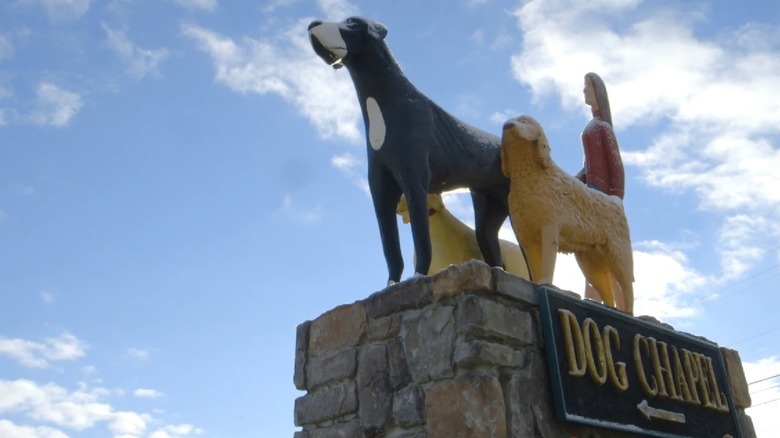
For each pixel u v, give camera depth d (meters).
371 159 5.46
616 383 4.84
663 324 5.66
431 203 6.24
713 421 5.68
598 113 6.87
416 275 4.84
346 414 4.79
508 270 6.49
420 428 4.38
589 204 5.69
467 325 4.29
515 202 5.37
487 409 4.10
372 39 5.34
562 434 4.44
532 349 4.52
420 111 5.38
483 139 5.75
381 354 4.69
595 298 6.57
